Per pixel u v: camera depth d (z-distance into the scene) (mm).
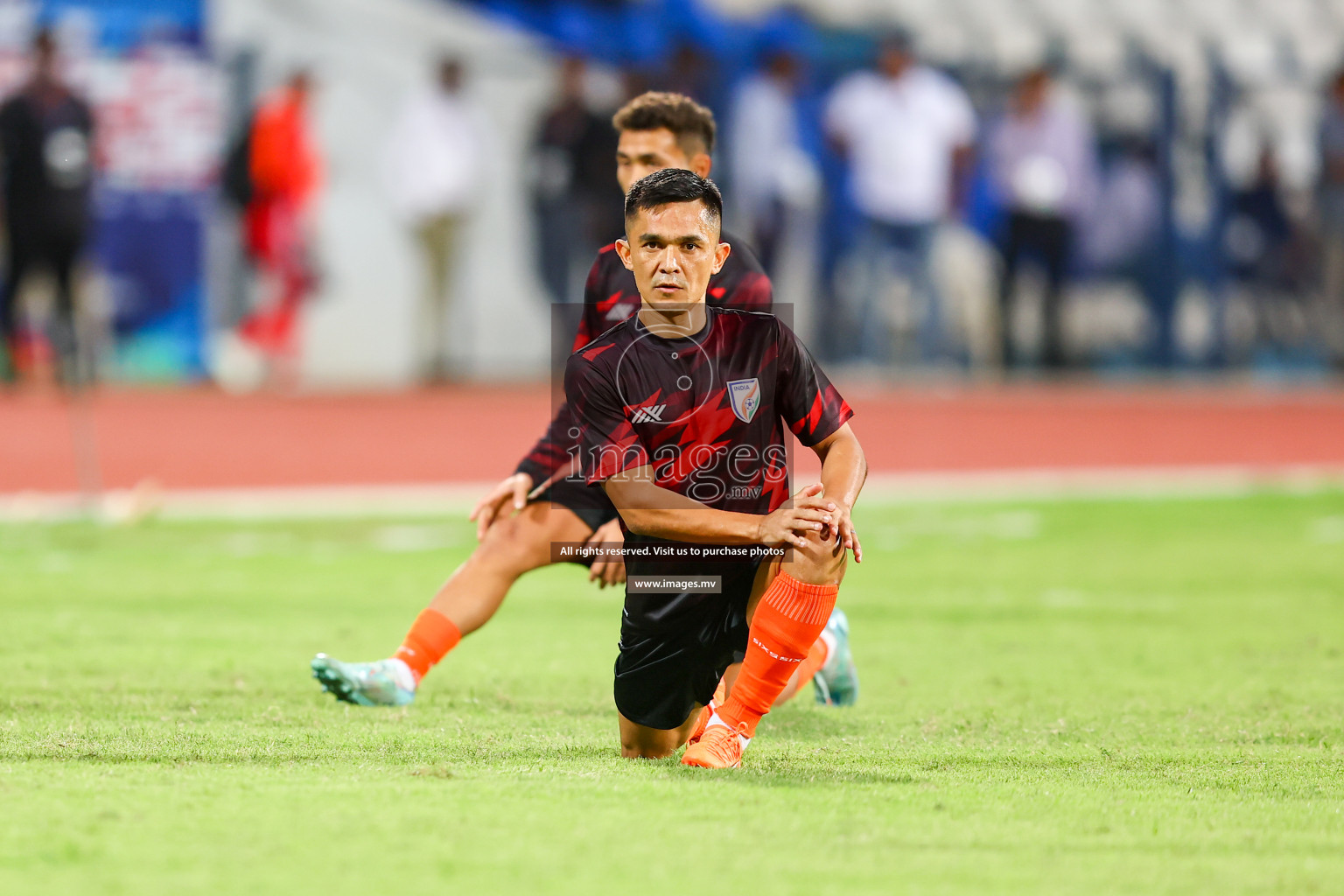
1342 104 65062
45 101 45344
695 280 11562
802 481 35906
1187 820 10141
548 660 17156
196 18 54281
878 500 33531
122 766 11273
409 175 55469
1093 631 19297
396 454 40969
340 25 56031
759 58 57562
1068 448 44406
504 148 58062
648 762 11883
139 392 53250
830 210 59906
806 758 12172
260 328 55719
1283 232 66125
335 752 12039
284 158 54594
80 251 45812
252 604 20656
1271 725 13828
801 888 8562
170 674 15734
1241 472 39656
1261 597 22000
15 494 33094
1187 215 65750
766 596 11406
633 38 58844
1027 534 28641
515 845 9227
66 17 52969
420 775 11070
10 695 14406
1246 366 66375
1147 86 65188
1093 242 64875
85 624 18703
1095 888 8656
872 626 19609
